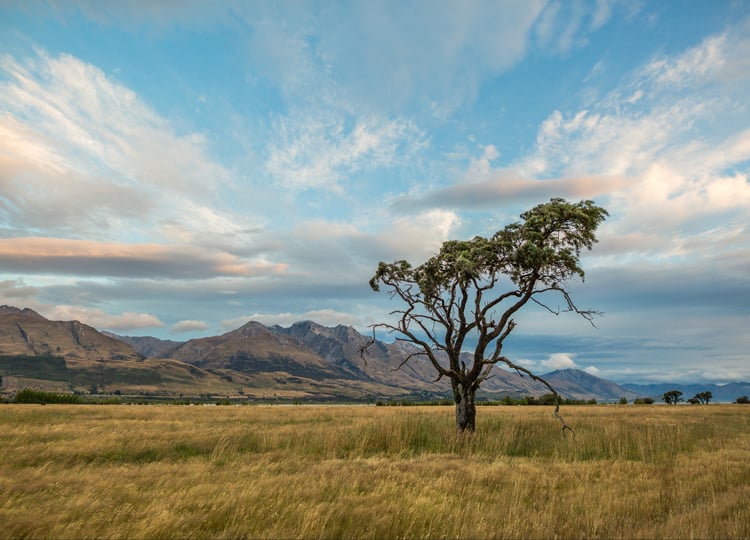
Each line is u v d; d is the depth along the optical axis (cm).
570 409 4781
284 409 4400
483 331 1981
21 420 2212
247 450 1425
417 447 1598
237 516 646
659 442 1602
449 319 2034
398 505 699
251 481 866
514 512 698
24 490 793
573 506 748
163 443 1431
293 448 1453
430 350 2042
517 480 955
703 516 672
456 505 741
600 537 606
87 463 1164
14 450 1223
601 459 1377
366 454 1402
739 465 1127
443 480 941
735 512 691
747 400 8900
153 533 577
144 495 769
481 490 872
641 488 916
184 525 598
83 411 3181
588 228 1964
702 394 9406
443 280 2161
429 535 592
